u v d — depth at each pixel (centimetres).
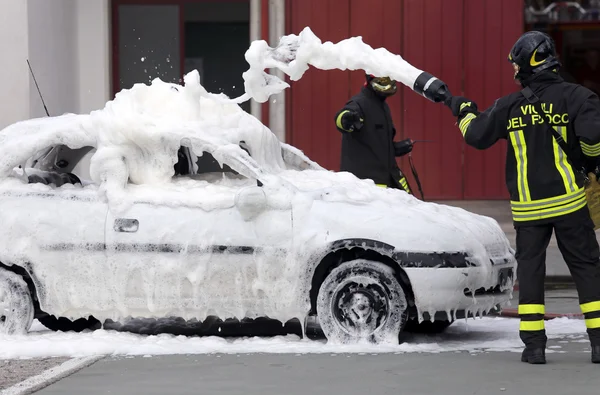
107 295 1075
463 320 1236
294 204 1045
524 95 938
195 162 1216
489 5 2459
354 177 1172
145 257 1062
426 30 2470
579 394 804
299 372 898
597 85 2478
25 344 1020
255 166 1074
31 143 1120
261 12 2453
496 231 1109
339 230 1030
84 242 1075
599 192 941
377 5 2473
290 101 2477
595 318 929
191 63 2581
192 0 2573
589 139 905
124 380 877
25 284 1096
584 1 2467
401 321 1023
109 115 1101
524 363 931
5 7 2131
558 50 2486
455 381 855
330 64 1163
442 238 1023
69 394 826
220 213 1056
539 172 930
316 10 2470
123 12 2566
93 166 1088
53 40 2283
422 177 2470
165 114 1128
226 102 1194
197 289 1056
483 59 2467
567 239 931
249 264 1045
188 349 1013
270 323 1214
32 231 1087
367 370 903
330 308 1030
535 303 933
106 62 2472
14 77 2141
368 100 1377
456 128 2459
